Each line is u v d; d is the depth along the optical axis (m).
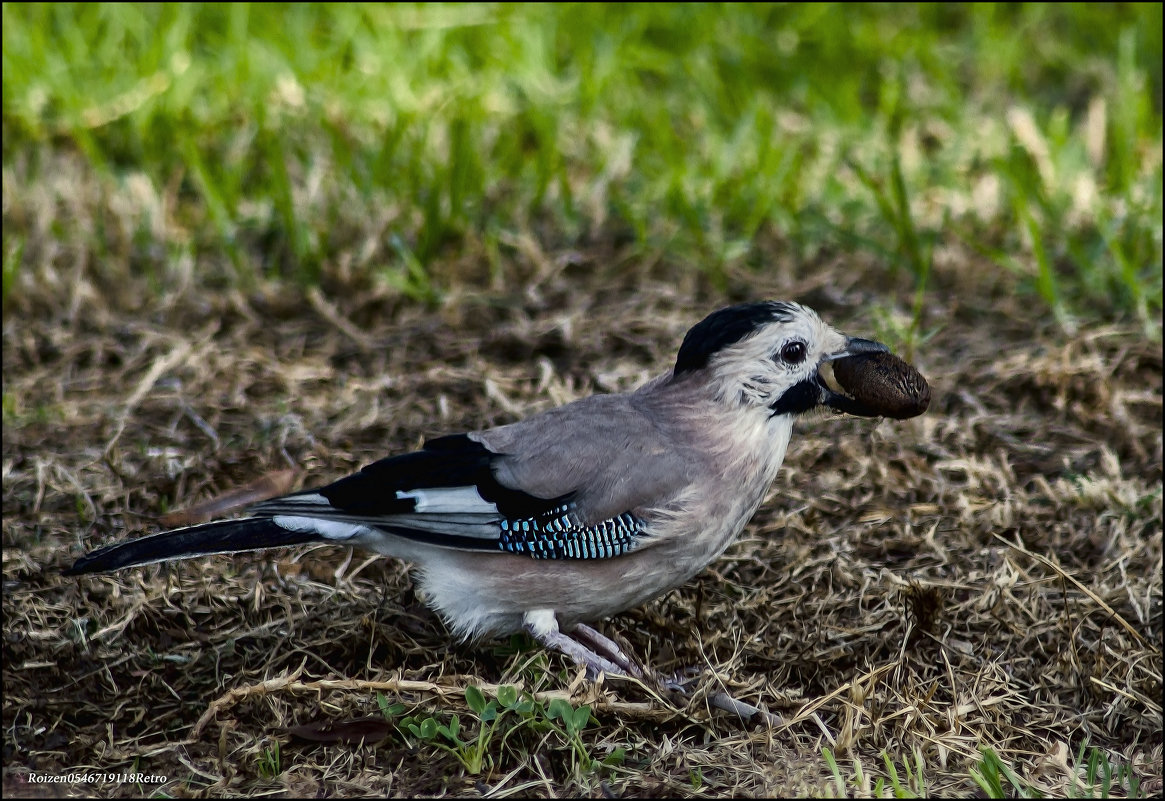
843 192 14.20
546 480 8.15
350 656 8.65
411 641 8.65
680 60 16.58
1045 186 14.15
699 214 13.80
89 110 15.49
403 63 16.39
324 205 14.09
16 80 15.59
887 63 17.36
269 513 8.26
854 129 15.46
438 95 15.70
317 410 11.43
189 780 7.48
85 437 11.05
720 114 15.90
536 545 8.16
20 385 11.79
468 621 8.47
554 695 7.74
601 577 8.26
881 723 7.84
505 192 14.52
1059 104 16.77
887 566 9.52
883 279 13.38
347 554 9.66
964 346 12.28
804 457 10.74
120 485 10.41
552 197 14.57
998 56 17.34
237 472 10.60
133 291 13.23
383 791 7.32
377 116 15.44
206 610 8.95
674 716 7.87
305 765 7.54
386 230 13.66
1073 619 8.79
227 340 12.55
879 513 10.08
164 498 10.27
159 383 11.89
